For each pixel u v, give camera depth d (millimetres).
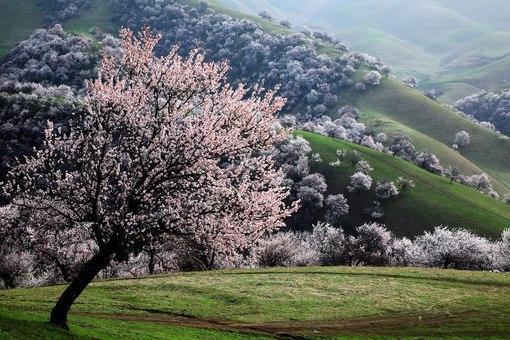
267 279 52969
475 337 35156
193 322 36719
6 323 23469
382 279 53812
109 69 28562
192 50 28391
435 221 137250
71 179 25828
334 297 46375
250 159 27438
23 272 70375
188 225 25109
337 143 172250
